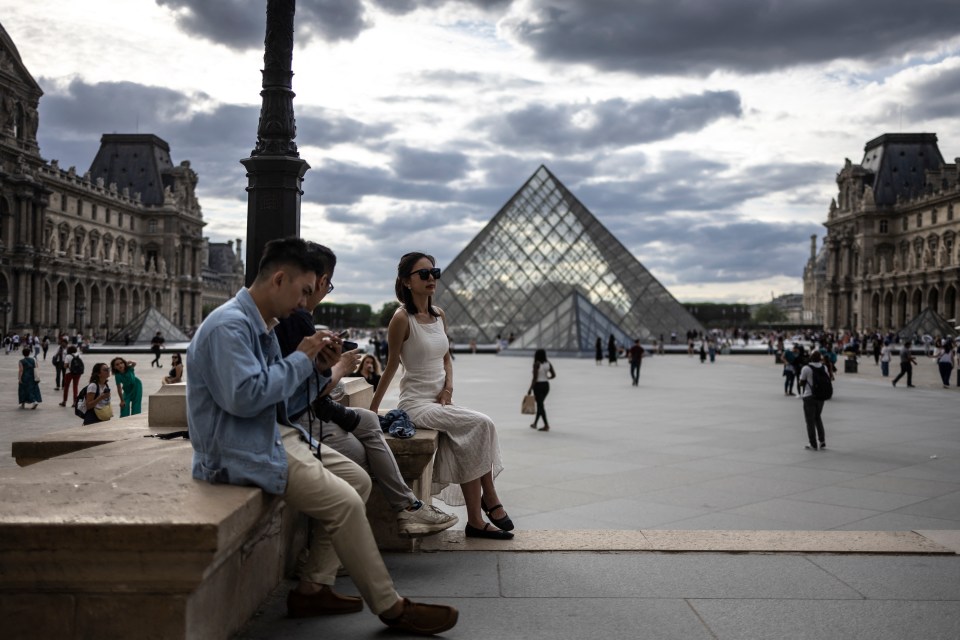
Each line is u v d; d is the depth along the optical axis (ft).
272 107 32.65
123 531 13.75
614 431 67.26
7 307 338.54
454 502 29.01
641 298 296.51
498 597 20.92
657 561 24.27
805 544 26.05
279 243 18.58
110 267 481.87
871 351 321.52
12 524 13.67
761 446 58.23
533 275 303.07
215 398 16.92
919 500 38.81
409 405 27.27
